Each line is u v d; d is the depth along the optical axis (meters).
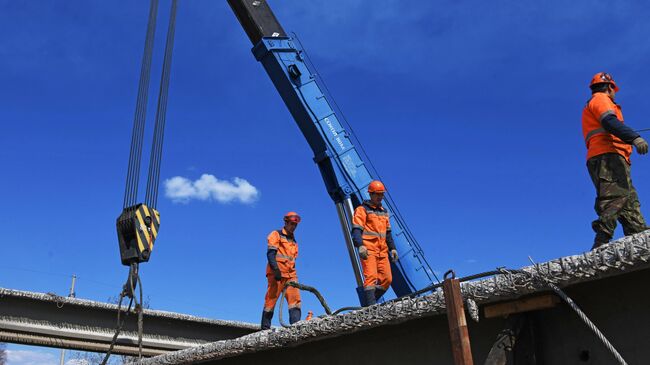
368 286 7.35
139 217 7.23
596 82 5.16
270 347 5.59
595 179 4.97
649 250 3.14
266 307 8.66
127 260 7.12
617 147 4.93
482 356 4.33
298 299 8.80
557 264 3.54
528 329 3.98
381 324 4.58
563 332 3.86
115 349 11.66
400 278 11.50
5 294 10.47
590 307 3.77
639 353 3.49
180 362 6.58
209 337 12.74
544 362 3.92
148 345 11.88
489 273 3.93
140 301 6.98
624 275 3.62
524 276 3.68
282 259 8.69
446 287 3.95
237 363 6.62
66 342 11.16
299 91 12.38
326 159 12.14
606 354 3.63
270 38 12.57
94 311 11.47
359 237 7.40
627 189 4.85
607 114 4.79
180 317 12.23
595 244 4.85
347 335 5.34
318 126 12.22
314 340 5.30
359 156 12.31
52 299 10.87
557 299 3.80
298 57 12.67
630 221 4.86
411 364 4.73
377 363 5.03
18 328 10.53
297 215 8.85
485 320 4.35
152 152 7.78
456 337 3.82
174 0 9.14
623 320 3.60
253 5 12.77
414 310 4.30
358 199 11.96
